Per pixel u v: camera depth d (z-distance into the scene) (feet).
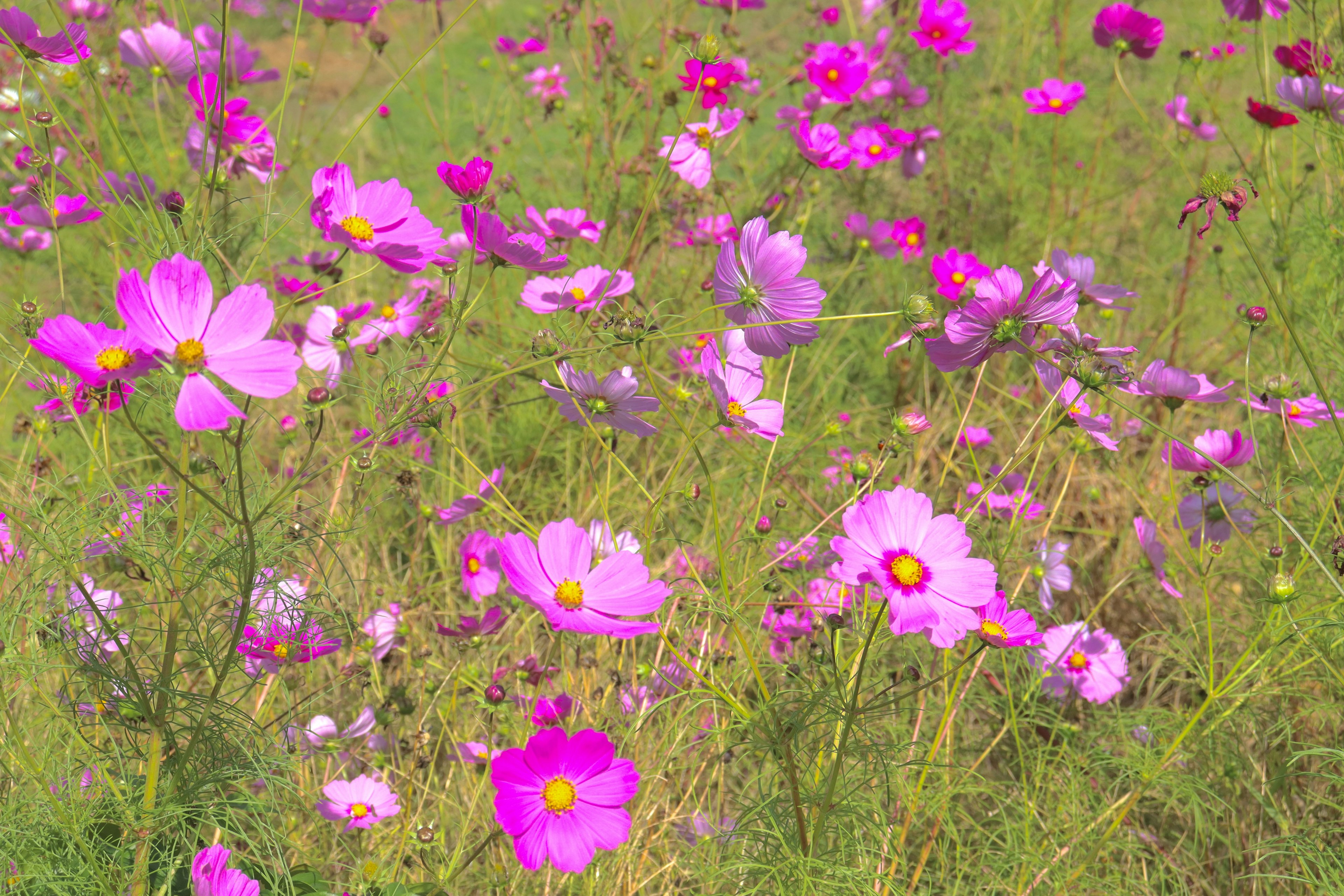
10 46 4.11
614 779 3.88
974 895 4.50
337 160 3.97
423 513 4.69
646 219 6.37
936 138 7.63
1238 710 4.60
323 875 4.38
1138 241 7.99
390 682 4.90
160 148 7.13
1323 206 5.65
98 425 4.27
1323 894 4.21
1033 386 6.41
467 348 6.11
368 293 6.91
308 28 14.98
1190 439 5.93
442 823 4.45
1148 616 5.34
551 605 3.83
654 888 4.46
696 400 4.85
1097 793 4.72
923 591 3.79
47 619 3.98
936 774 4.56
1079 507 5.61
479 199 3.99
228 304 3.64
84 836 3.92
